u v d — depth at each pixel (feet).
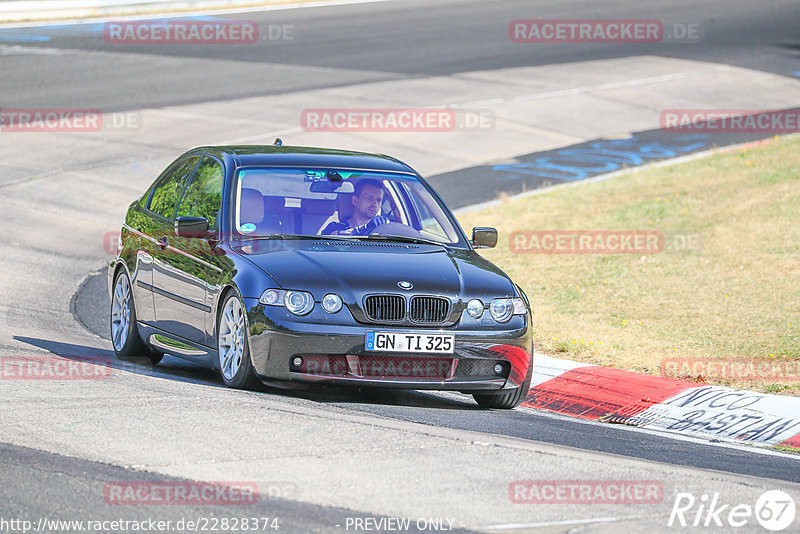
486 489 58.08
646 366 102.58
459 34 367.45
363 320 79.56
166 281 92.73
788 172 194.29
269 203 89.35
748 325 117.19
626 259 151.64
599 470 63.87
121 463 59.47
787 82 308.81
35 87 275.80
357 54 333.01
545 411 89.66
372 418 74.43
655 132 257.34
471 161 229.45
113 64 306.96
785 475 70.33
